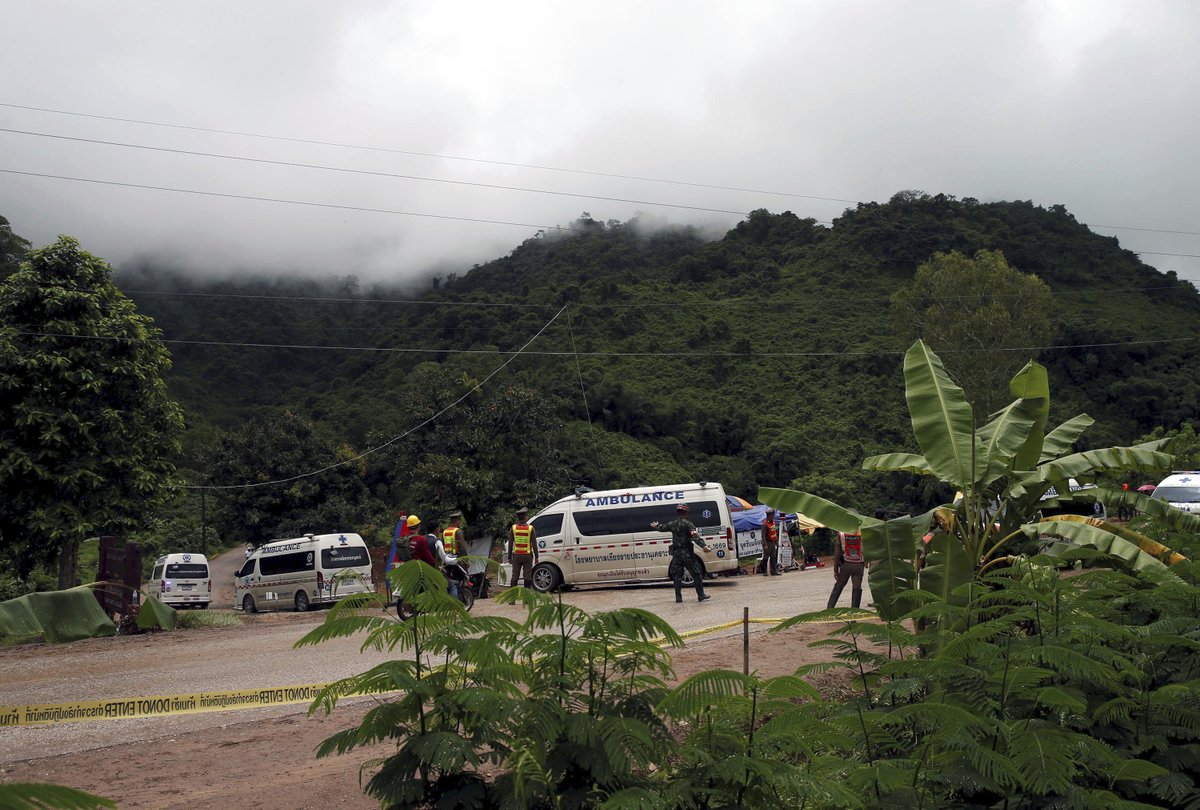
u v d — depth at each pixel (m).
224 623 17.19
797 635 11.89
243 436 38.94
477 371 53.28
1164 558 8.23
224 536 39.53
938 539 7.75
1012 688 4.69
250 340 107.94
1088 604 5.83
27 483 20.31
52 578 26.19
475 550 32.12
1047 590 5.72
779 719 4.02
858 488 50.31
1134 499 9.08
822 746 4.50
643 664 3.91
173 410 22.61
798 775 3.64
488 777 4.32
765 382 63.72
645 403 56.25
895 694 4.80
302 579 25.80
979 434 9.24
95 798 2.37
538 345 64.50
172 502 23.20
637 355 66.56
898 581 7.83
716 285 84.19
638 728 3.37
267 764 6.73
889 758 4.85
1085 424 10.19
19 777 6.44
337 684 3.83
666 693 3.76
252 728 7.86
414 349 65.56
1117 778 4.57
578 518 21.80
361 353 70.06
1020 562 6.26
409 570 3.66
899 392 59.72
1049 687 4.83
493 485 33.00
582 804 3.40
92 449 20.84
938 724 4.36
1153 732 5.21
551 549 21.66
